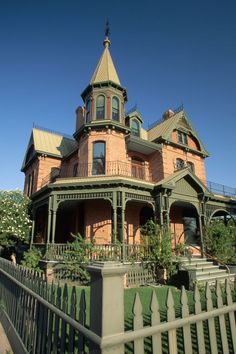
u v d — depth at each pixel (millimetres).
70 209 19141
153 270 12453
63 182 14469
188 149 20938
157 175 19188
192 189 16516
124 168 17359
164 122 22047
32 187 22094
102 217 15773
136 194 14266
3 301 6281
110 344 2012
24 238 16422
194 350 4281
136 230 16797
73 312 2762
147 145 18672
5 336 5094
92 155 17297
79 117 21625
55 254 12695
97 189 13805
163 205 14516
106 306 2129
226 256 15344
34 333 3721
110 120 17484
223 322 2760
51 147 22172
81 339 2467
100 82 18516
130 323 5465
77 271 11445
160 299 8398
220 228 16219
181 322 2424
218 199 17672
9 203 16469
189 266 12305
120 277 2301
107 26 22344
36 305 3877
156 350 2225
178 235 18406
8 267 6277
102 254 11938
